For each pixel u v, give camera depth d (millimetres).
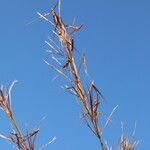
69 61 1063
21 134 1015
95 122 1048
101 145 1039
